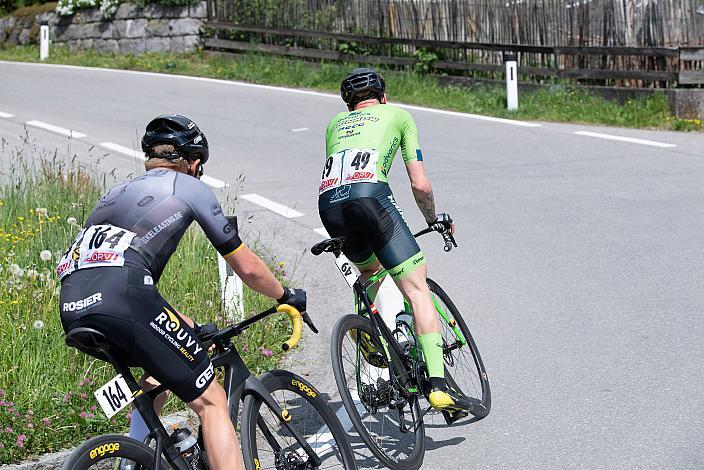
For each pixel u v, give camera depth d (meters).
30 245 7.21
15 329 5.48
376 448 4.24
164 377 3.38
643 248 8.00
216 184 10.88
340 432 4.06
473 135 13.52
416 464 4.43
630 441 4.60
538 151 12.30
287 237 8.83
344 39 20.19
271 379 3.88
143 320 3.28
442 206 9.66
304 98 17.33
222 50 23.22
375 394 4.59
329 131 4.90
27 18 26.84
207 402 3.48
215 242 3.48
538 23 17.03
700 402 5.00
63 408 4.76
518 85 16.83
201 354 3.46
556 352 5.86
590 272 7.44
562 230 8.66
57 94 18.17
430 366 4.50
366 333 4.61
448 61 18.16
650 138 13.07
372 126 4.75
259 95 17.77
